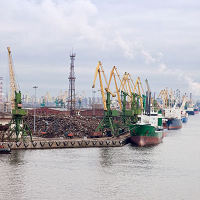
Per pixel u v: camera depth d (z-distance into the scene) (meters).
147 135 197.75
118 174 131.12
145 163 149.12
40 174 128.88
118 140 192.25
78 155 160.62
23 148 172.75
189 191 115.00
